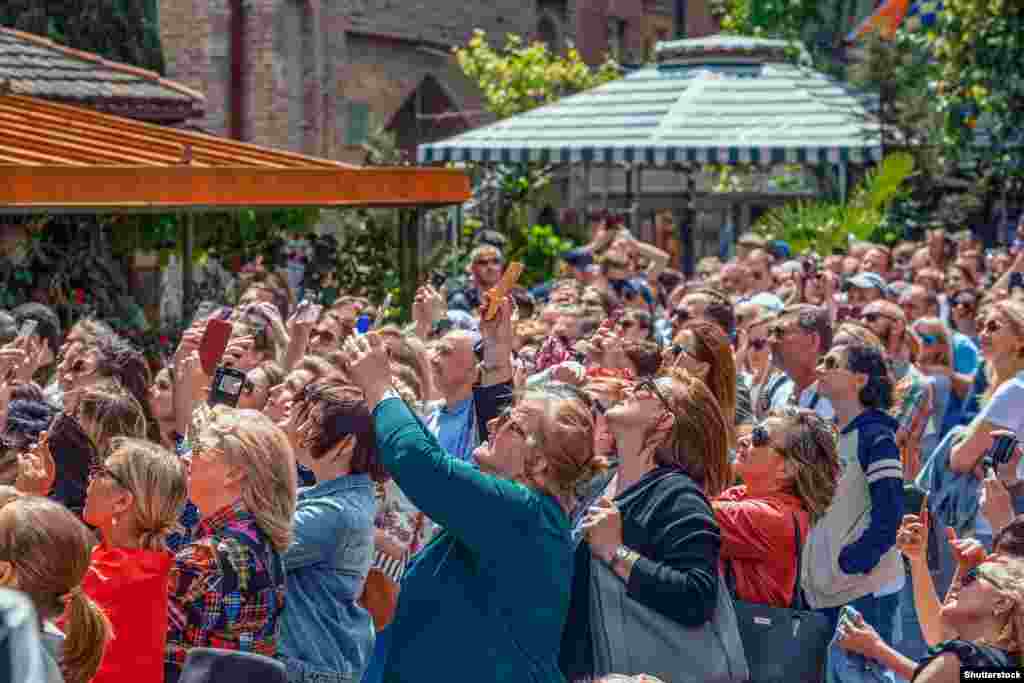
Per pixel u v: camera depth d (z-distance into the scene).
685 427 5.24
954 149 22.06
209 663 4.18
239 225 13.02
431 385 7.64
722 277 14.06
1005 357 7.84
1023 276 12.41
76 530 4.07
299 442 5.22
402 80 33.94
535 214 23.34
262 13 29.88
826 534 6.07
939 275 14.12
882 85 22.39
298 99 30.70
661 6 45.88
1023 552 4.90
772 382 9.23
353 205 12.66
